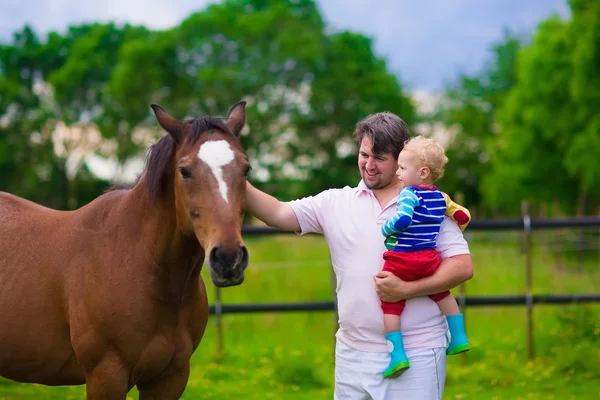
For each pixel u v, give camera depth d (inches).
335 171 1152.8
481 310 334.6
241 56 1140.5
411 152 111.1
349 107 1138.0
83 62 1250.0
